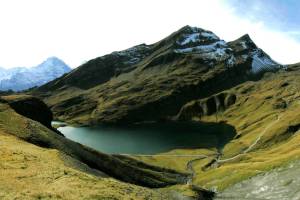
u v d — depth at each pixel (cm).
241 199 11262
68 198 4684
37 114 17400
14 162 6106
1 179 4997
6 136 9888
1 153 6512
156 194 8056
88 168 10300
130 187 7019
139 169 15962
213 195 12688
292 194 10012
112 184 6225
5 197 4238
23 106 16788
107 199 5100
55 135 13225
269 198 10525
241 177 13412
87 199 4853
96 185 5719
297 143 19700
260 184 12019
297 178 10900
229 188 13012
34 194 4556
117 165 14588
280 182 11325
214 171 16975
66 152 12162
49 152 8862
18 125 11825
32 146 9194
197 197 11612
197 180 16500
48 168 6178
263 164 14075
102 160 14075
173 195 10556
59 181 5469
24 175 5419
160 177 16475
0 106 13250
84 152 13588
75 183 5481
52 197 4594
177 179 17488
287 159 13175
